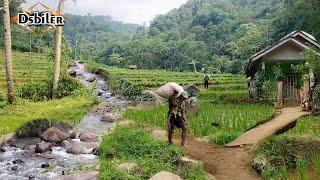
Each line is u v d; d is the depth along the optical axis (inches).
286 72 1042.7
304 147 476.1
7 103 956.0
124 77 1845.5
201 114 783.7
